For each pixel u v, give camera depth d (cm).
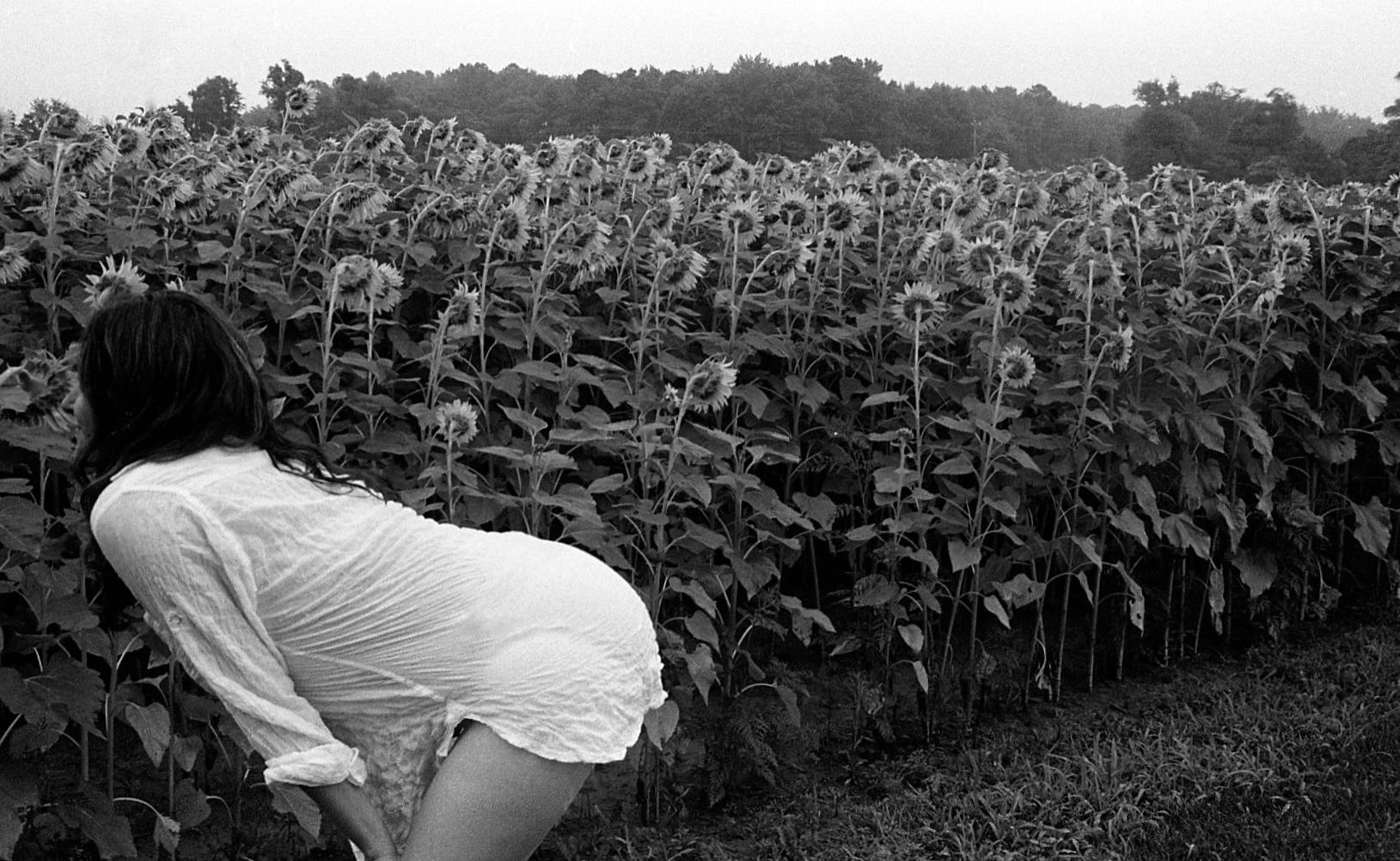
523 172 479
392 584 209
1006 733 449
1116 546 514
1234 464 518
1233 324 540
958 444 449
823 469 464
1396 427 572
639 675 223
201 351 201
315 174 547
